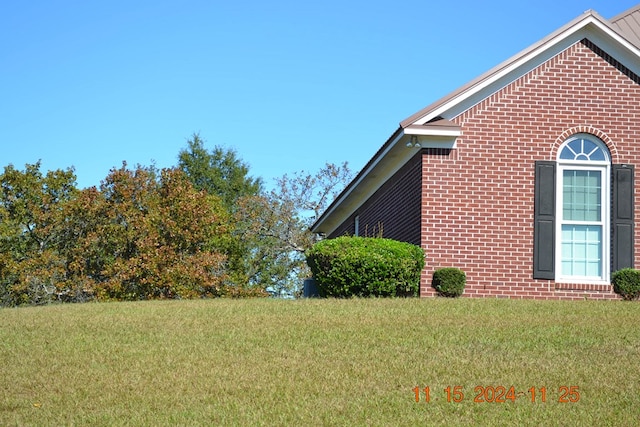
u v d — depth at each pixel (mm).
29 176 38219
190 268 35000
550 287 19234
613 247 19375
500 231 19312
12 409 10680
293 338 13562
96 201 36250
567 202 19688
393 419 9664
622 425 9344
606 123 19719
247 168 60188
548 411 9820
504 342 12992
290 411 10039
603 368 11438
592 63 19828
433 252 19188
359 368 11680
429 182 19297
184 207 35406
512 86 19609
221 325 14867
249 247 47969
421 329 13961
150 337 14086
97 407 10586
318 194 49906
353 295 18172
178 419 9914
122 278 34000
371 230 26109
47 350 13492
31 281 36469
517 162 19484
